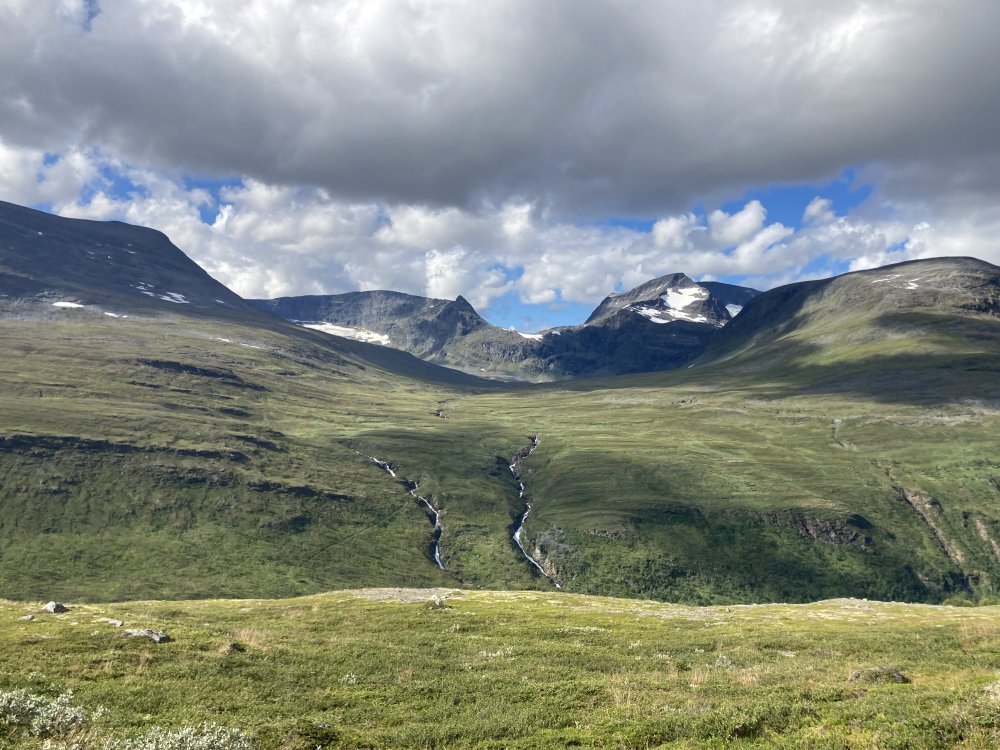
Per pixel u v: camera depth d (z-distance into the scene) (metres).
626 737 21.33
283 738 21.03
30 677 25.20
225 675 29.11
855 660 34.88
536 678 32.09
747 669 32.66
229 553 189.25
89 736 19.25
